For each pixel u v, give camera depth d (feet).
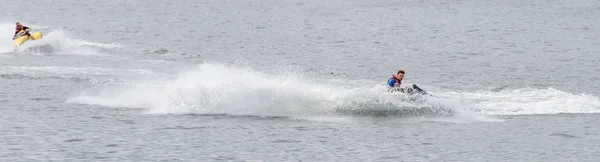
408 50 609.83
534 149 271.69
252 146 269.03
